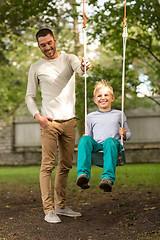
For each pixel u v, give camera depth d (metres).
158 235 3.31
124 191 6.23
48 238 3.40
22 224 3.92
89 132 3.96
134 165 12.03
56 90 3.84
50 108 3.82
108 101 3.95
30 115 14.25
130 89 7.35
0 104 13.03
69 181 6.22
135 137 13.41
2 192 6.46
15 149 14.34
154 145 13.32
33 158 13.96
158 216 3.95
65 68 3.88
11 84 12.70
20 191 6.59
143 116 13.34
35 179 8.55
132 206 4.73
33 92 3.97
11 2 5.79
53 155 3.87
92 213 4.50
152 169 10.30
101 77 7.08
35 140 14.29
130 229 3.63
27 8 5.91
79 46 8.45
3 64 11.75
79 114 6.97
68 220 4.10
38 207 4.94
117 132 3.84
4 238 3.39
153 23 6.48
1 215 4.38
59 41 7.60
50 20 6.43
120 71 7.09
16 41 9.15
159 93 7.27
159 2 5.96
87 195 5.83
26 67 11.16
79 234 3.53
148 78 7.16
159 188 6.38
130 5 6.09
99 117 3.94
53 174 4.64
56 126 3.80
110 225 3.91
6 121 13.95
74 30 8.45
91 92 6.81
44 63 3.91
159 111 13.22
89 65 3.69
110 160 3.39
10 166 13.69
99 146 3.64
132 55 7.54
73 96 3.98
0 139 14.26
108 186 3.26
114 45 7.29
